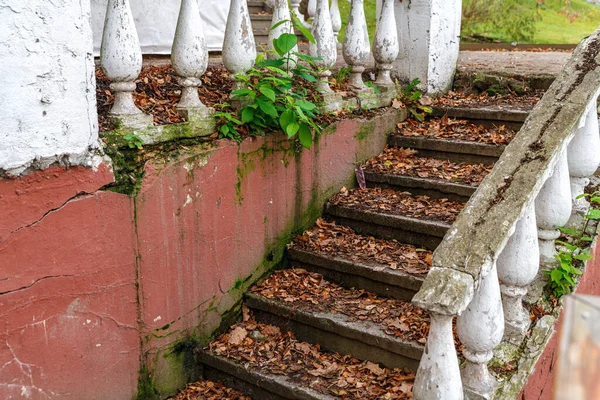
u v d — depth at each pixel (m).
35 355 2.54
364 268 3.61
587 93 2.99
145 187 2.88
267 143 3.59
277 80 3.46
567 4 11.79
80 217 2.62
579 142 3.28
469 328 2.39
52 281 2.56
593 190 3.77
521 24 12.28
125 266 2.86
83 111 2.55
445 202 4.11
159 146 2.99
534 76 5.23
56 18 2.38
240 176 3.44
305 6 8.38
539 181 2.57
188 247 3.18
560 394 1.08
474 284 2.19
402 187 4.32
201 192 3.20
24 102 2.32
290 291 3.66
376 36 4.80
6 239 2.36
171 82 3.73
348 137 4.32
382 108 4.77
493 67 5.90
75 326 2.69
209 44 6.03
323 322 3.34
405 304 3.47
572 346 1.08
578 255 3.11
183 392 3.25
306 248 3.89
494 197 2.53
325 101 4.15
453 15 5.30
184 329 3.25
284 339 3.47
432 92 5.27
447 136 4.62
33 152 2.38
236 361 3.26
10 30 2.23
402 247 3.87
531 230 2.65
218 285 3.43
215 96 3.68
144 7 5.25
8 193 2.34
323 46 4.09
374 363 3.23
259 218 3.66
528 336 2.84
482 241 2.33
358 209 4.06
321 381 3.07
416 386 2.24
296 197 3.94
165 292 3.09
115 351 2.89
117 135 2.78
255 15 7.88
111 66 2.76
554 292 3.08
